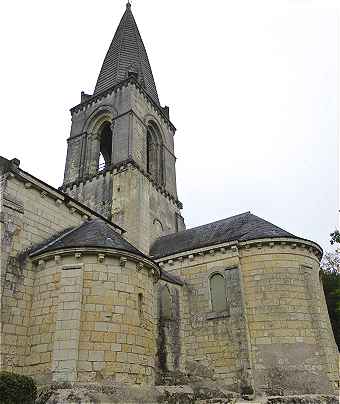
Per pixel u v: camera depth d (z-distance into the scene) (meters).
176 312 24.28
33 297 17.31
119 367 15.56
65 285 16.48
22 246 18.06
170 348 22.89
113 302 16.56
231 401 20.02
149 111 41.94
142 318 17.39
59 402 13.65
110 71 46.16
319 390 20.45
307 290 23.02
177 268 26.38
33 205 19.56
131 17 52.50
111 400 14.45
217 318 23.41
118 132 37.62
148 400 15.87
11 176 18.53
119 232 25.62
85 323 15.83
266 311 22.39
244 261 24.16
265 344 21.69
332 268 40.38
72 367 14.84
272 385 20.67
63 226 21.27
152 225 34.06
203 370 22.56
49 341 15.85
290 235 24.12
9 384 12.86
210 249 25.25
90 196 35.47
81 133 41.03
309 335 21.84
